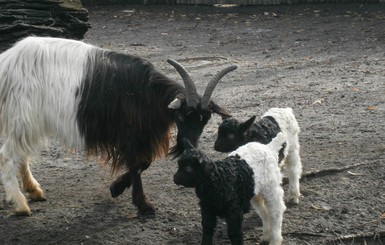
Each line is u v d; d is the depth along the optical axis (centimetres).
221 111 614
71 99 622
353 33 1644
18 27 977
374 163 738
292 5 2022
